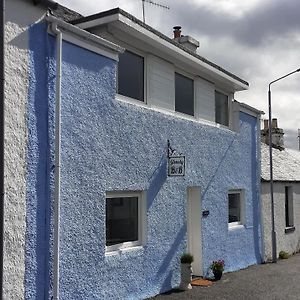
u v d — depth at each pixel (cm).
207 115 1237
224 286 1069
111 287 821
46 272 689
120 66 927
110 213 862
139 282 898
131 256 879
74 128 760
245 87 1373
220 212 1240
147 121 948
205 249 1160
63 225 728
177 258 1028
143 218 934
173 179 1031
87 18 873
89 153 788
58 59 720
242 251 1355
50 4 706
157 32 962
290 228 1723
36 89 688
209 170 1191
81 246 760
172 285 1007
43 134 696
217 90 1334
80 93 774
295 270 1320
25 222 657
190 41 1339
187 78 1173
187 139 1094
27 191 663
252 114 1470
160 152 987
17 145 651
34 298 666
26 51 674
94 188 795
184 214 1064
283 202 1680
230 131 1329
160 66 1039
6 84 638
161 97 1037
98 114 812
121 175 864
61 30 735
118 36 911
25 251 655
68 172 743
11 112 644
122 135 871
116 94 898
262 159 1823
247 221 1400
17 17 662
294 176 1797
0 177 519
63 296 720
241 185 1373
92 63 803
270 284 1111
